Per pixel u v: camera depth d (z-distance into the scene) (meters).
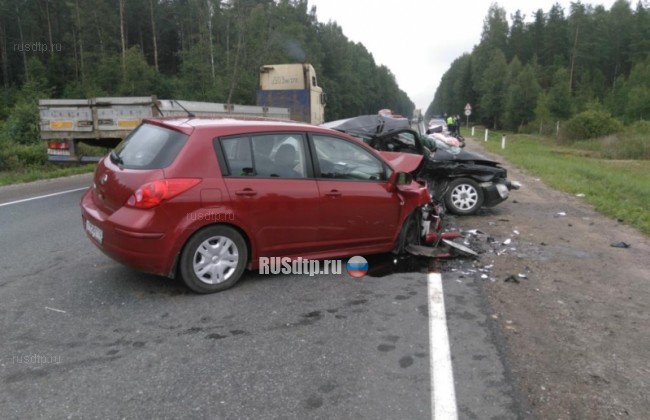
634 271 5.80
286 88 20.77
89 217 4.92
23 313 4.23
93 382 3.21
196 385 3.20
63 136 11.23
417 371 3.43
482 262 5.99
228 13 45.41
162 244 4.42
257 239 4.91
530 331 4.13
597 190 12.29
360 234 5.60
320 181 5.25
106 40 49.16
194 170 4.54
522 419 2.94
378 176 5.74
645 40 82.25
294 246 5.16
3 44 49.41
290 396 3.10
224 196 4.63
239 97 41.00
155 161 4.57
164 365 3.44
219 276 4.78
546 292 5.05
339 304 4.58
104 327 4.00
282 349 3.70
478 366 3.53
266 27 51.72
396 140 9.15
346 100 84.12
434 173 8.93
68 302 4.48
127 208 4.45
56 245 6.34
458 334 4.02
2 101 39.31
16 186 11.82
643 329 4.23
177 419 2.86
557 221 8.61
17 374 3.29
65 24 53.97
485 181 8.86
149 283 4.98
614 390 3.28
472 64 101.81
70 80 49.22
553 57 93.56
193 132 4.66
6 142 16.70
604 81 80.69
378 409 2.99
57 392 3.10
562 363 3.61
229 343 3.78
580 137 38.78
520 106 69.81
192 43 53.91
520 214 9.23
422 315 4.38
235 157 4.79
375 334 3.98
